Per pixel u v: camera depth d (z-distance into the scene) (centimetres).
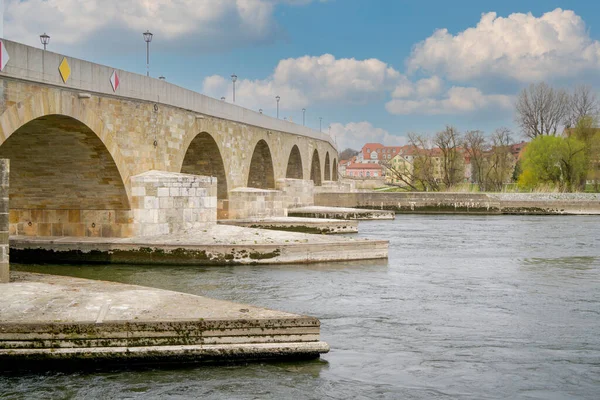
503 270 2884
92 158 2877
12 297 1614
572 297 2259
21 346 1353
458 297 2242
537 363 1503
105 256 2883
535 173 8988
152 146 3291
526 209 7619
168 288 2302
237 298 2153
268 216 4759
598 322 1891
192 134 3853
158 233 3081
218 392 1273
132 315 1431
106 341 1367
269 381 1335
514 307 2088
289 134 6519
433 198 7881
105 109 2817
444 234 4722
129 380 1321
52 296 1631
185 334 1386
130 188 3045
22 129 2625
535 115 10519
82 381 1314
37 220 3105
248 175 5556
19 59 2203
